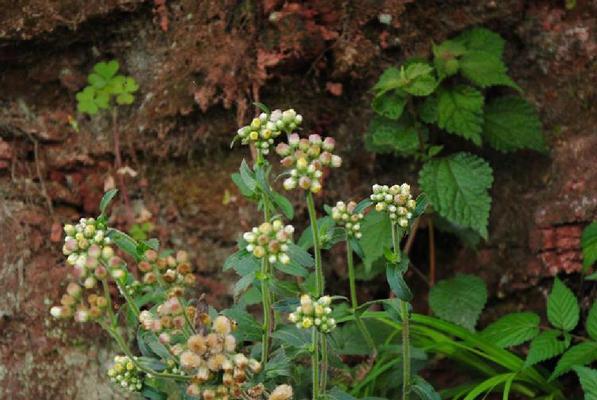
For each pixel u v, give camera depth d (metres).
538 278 4.36
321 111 4.45
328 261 4.46
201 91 4.34
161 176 4.46
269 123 3.11
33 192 4.36
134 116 4.43
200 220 4.43
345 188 4.48
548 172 4.36
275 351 3.33
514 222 4.41
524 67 4.45
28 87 4.45
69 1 4.32
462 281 4.35
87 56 4.46
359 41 4.35
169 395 3.17
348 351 3.99
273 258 2.83
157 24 4.40
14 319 4.17
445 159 4.26
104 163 4.44
